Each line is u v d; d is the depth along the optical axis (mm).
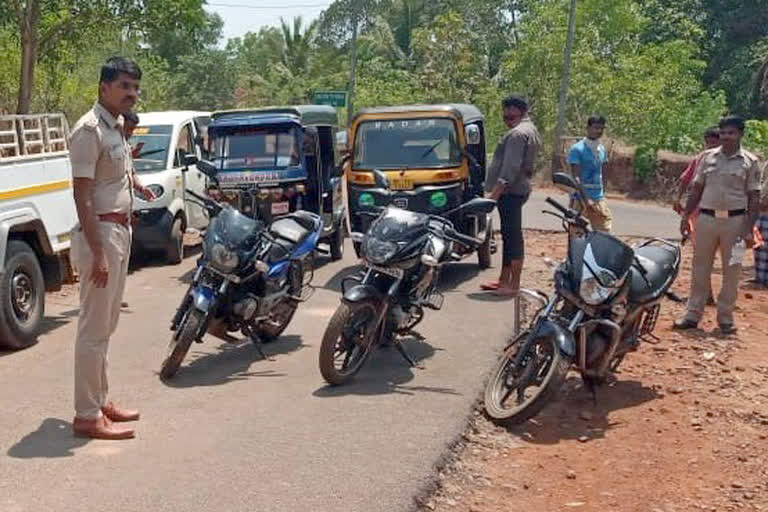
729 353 7762
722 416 6254
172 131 12672
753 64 36250
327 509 4422
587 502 4859
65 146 8633
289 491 4609
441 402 6098
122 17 16391
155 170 12078
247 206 10648
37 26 15938
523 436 5781
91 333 5258
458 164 10211
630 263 6055
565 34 30641
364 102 36625
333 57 48969
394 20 50719
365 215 10000
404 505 4492
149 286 10477
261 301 6984
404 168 10156
